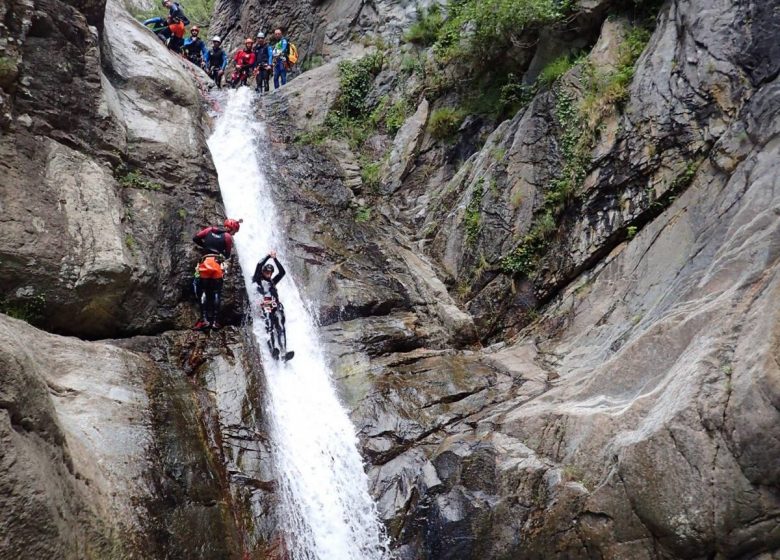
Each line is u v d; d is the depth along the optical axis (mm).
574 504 6441
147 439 6207
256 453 7340
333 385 8859
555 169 10781
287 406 8438
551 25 11938
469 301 11055
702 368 5934
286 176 12969
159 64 11906
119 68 10781
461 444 7645
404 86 15594
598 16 11539
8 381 4164
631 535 5980
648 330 7281
